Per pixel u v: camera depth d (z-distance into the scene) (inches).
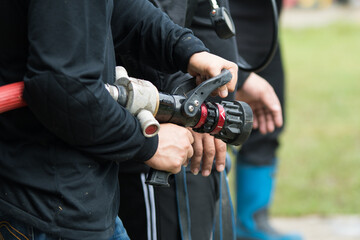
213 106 80.2
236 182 178.9
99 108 67.9
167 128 78.5
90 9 67.6
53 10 66.3
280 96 156.9
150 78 92.8
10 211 72.2
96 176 73.4
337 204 203.3
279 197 209.0
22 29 70.9
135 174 97.7
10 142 73.0
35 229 73.6
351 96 373.1
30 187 71.5
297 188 215.9
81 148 71.1
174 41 81.9
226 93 81.0
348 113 329.1
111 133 70.1
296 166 237.6
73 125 67.8
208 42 98.5
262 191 175.9
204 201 99.3
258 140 170.9
